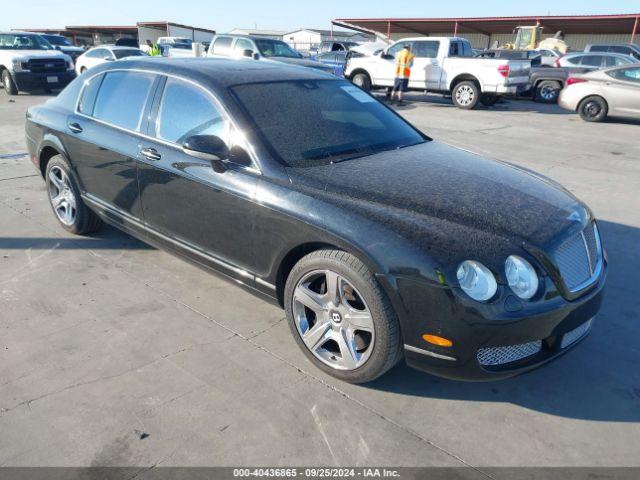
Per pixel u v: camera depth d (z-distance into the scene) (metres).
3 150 8.63
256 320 3.62
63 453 2.46
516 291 2.51
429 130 11.23
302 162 3.22
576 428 2.71
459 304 2.47
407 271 2.54
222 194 3.29
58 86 16.58
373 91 19.44
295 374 3.06
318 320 3.02
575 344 2.89
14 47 16.42
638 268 4.54
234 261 3.43
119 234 5.07
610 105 12.41
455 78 15.19
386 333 2.68
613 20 30.36
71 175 4.66
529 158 8.56
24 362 3.10
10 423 2.62
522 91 15.62
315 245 2.93
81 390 2.87
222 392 2.88
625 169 7.90
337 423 2.69
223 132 3.39
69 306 3.74
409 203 2.82
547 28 34.69
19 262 4.42
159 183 3.73
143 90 3.98
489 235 2.62
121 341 3.33
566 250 2.75
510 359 2.66
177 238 3.80
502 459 2.49
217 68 3.85
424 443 2.58
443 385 3.01
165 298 3.89
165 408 2.75
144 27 41.84
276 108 3.54
